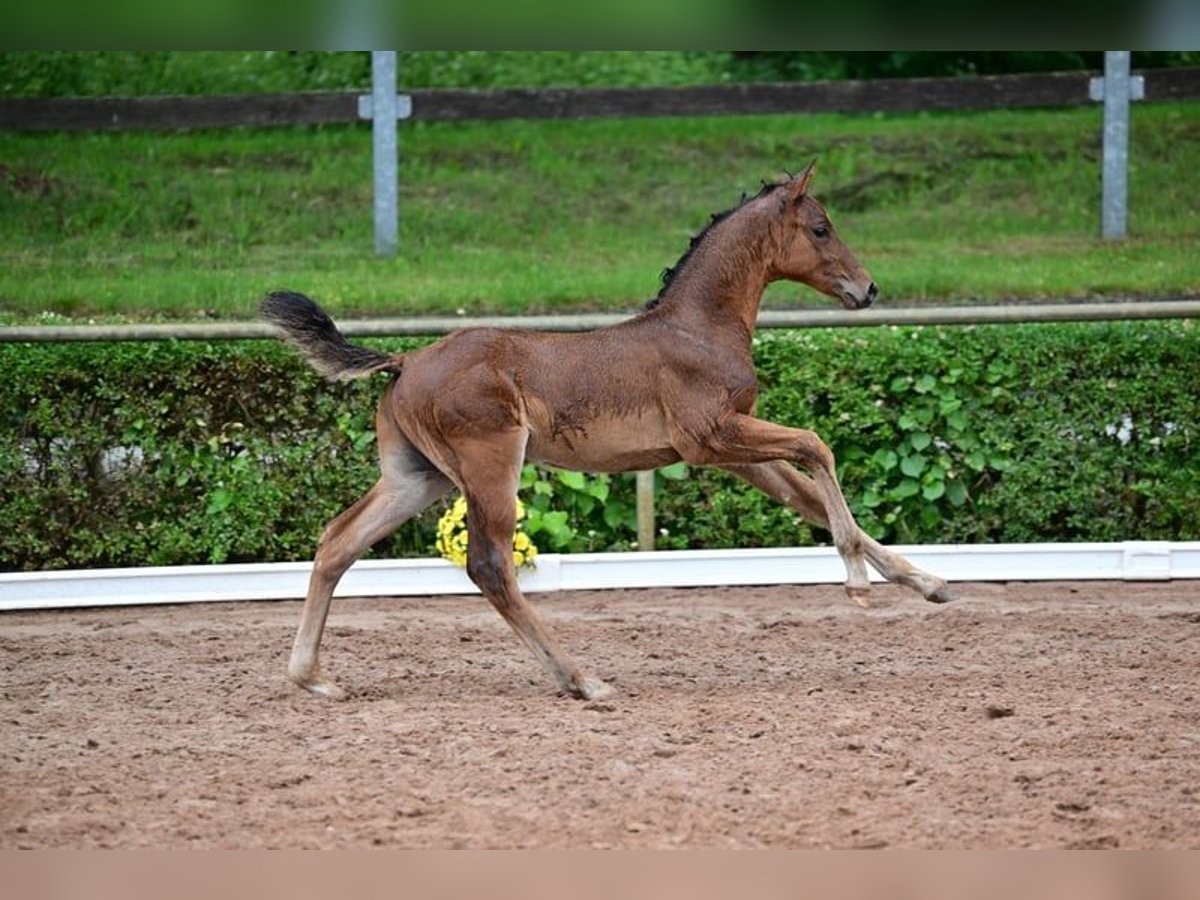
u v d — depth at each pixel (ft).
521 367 25.52
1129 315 34.19
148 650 29.78
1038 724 23.54
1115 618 31.04
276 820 19.72
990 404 35.45
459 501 34.06
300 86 64.18
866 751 22.25
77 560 35.53
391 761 22.12
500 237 54.24
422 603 33.94
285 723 24.36
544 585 34.27
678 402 25.75
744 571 34.55
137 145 59.06
